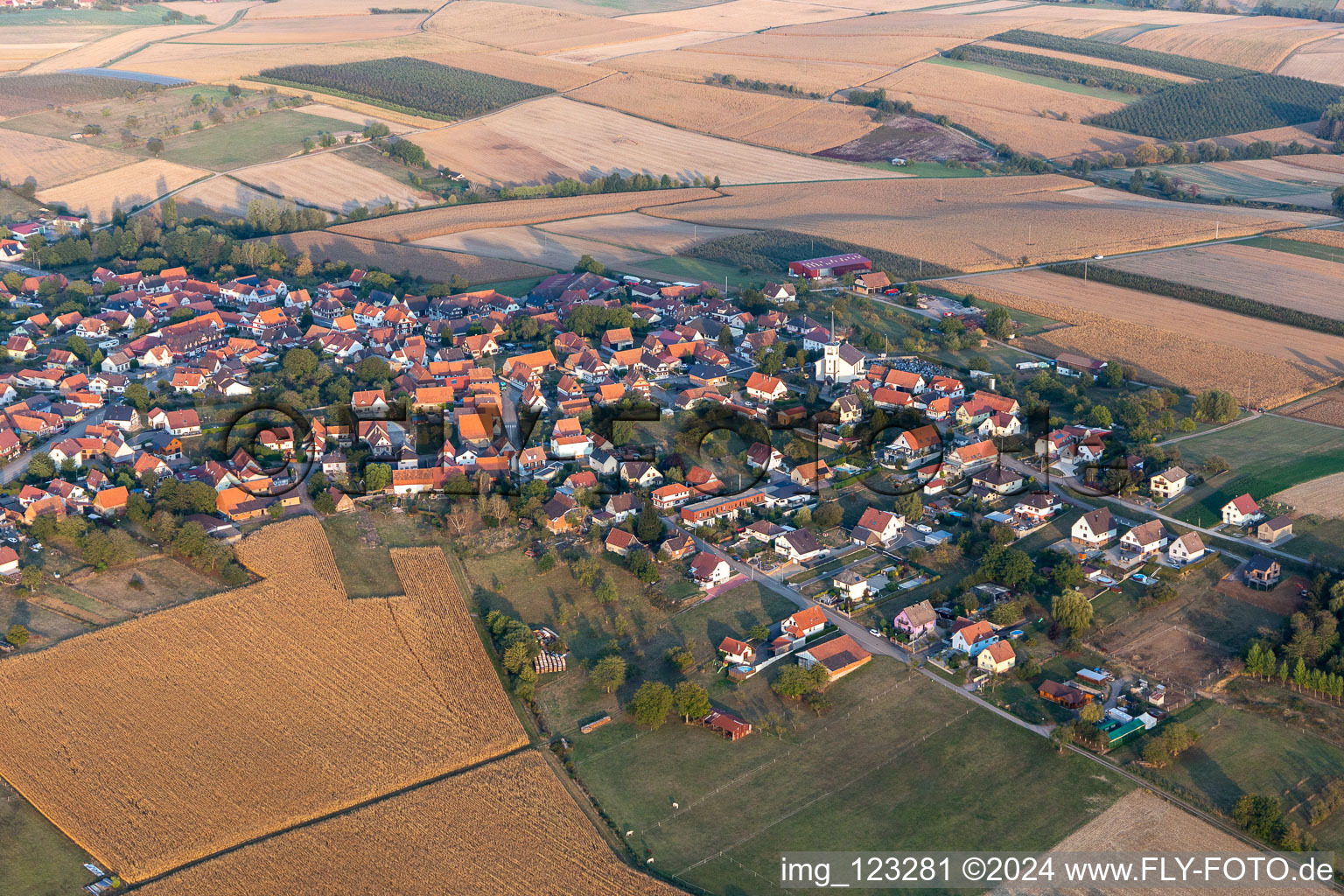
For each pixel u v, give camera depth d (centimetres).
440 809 13888
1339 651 16262
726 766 14738
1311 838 13225
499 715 15612
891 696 16088
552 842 13388
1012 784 14312
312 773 14488
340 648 16938
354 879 12812
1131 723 15225
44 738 15012
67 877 12875
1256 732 15150
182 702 15725
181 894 12625
